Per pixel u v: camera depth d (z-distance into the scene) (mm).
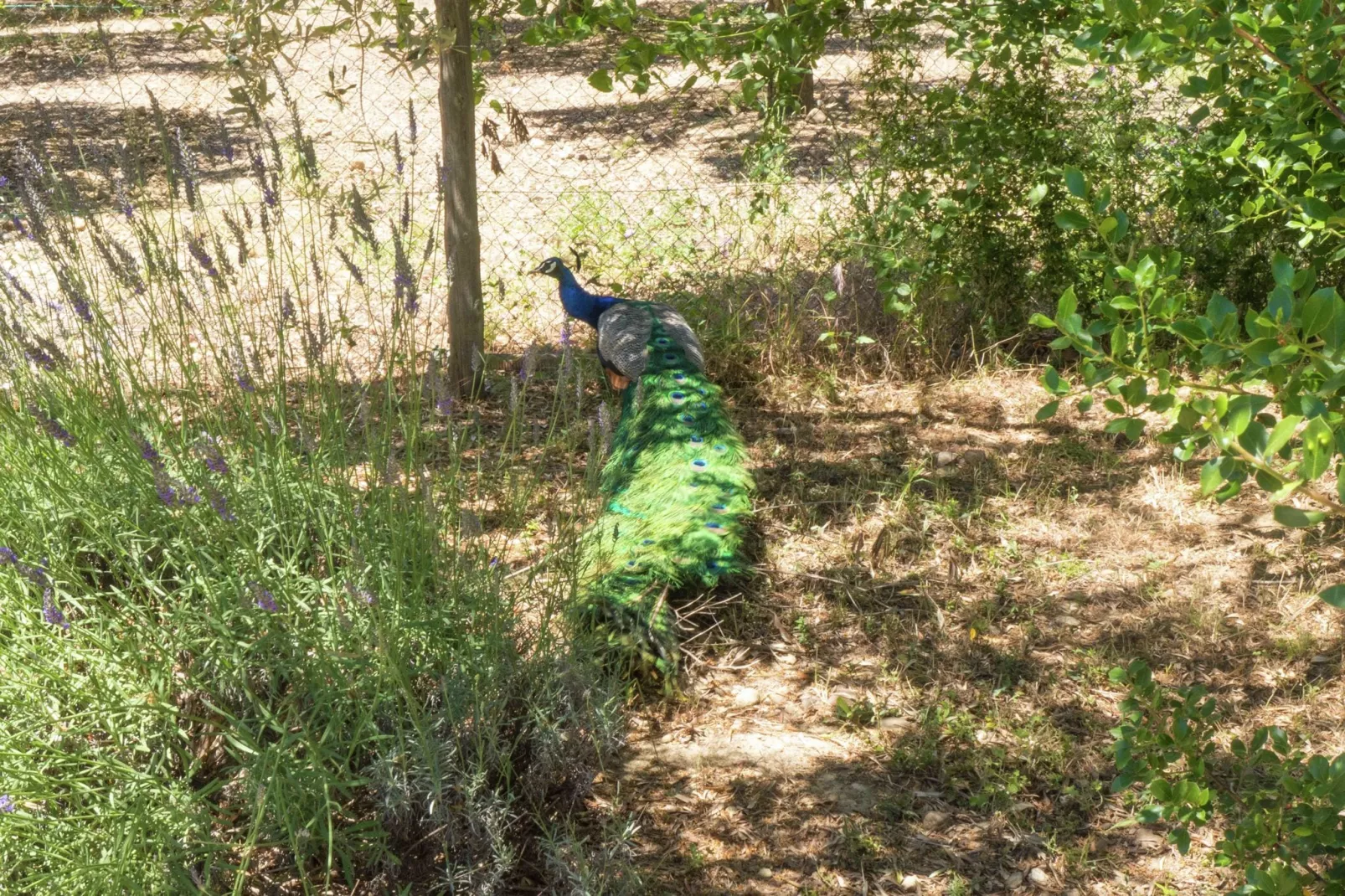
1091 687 4223
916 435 5949
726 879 3455
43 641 3461
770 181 7414
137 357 4445
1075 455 5707
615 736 3814
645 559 4363
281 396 4125
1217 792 2824
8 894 2881
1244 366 1980
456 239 6020
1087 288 6352
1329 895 2354
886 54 7148
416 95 12289
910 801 3740
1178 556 4949
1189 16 2250
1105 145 6422
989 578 4840
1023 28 6055
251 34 4543
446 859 3176
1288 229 6039
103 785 3262
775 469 5660
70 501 3832
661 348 5516
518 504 4457
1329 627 4457
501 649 3613
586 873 3189
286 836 3189
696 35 5422
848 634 4531
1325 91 2463
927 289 6562
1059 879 3441
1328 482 5359
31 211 4098
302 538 3777
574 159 10211
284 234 4766
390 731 3426
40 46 13469
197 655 3564
